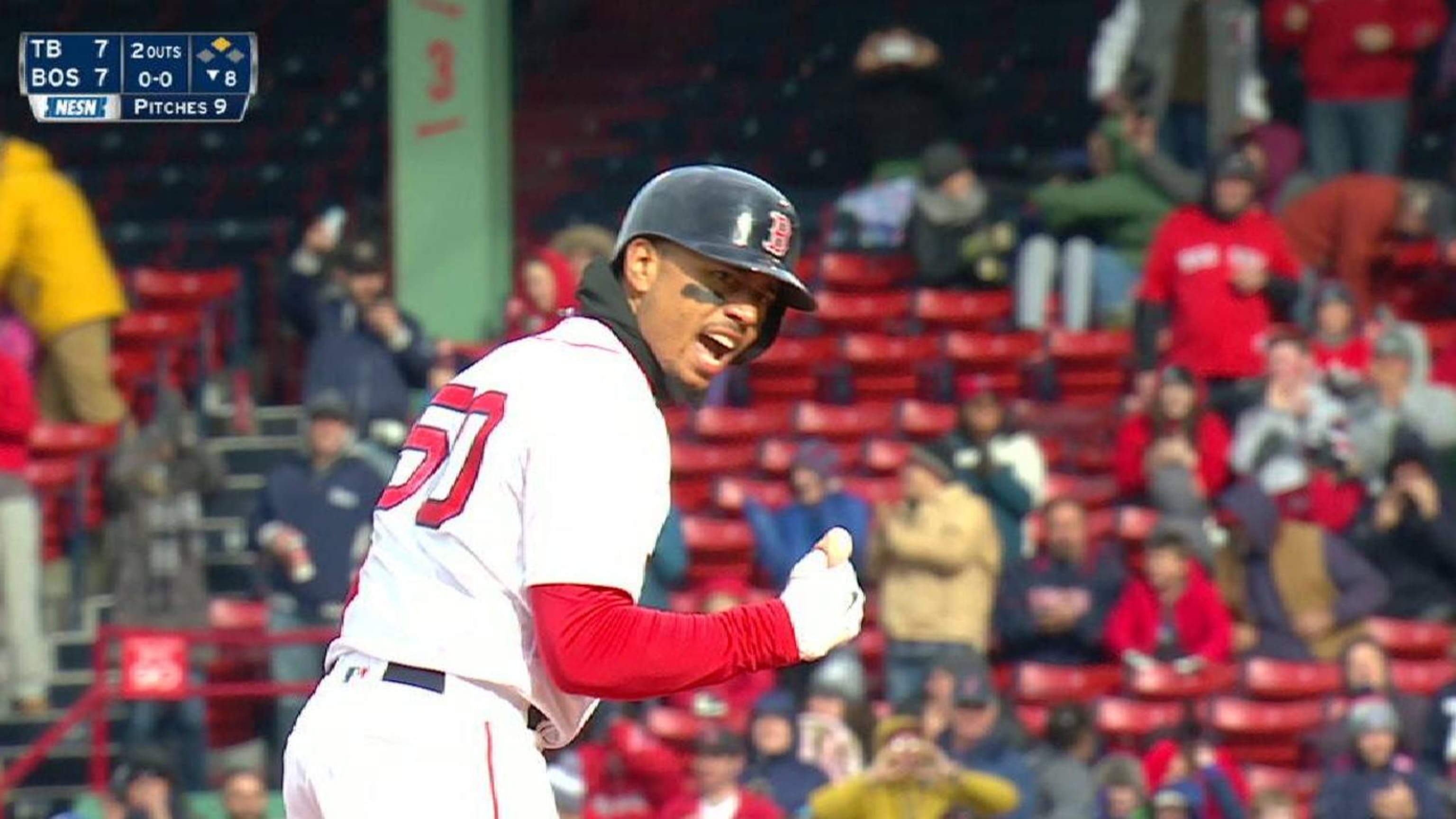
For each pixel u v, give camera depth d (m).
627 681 13.83
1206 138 51.19
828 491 44.28
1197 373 46.19
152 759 38.62
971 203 51.25
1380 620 43.06
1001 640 41.91
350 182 62.19
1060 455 48.69
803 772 38.19
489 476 14.12
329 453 42.44
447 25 51.00
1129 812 37.41
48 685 44.72
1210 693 41.03
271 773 42.22
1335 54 51.53
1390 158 51.69
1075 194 50.97
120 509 43.62
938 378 51.03
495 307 51.09
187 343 52.91
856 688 39.34
